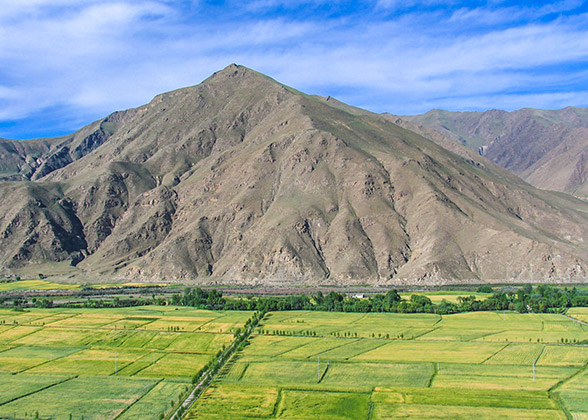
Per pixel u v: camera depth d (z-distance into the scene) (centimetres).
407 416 11400
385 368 14350
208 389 13150
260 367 14625
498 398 12194
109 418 11762
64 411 12162
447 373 13900
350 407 11906
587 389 12612
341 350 16025
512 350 15738
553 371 13888
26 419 11775
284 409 11900
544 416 11244
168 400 12656
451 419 11200
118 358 16000
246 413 11744
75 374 14612
